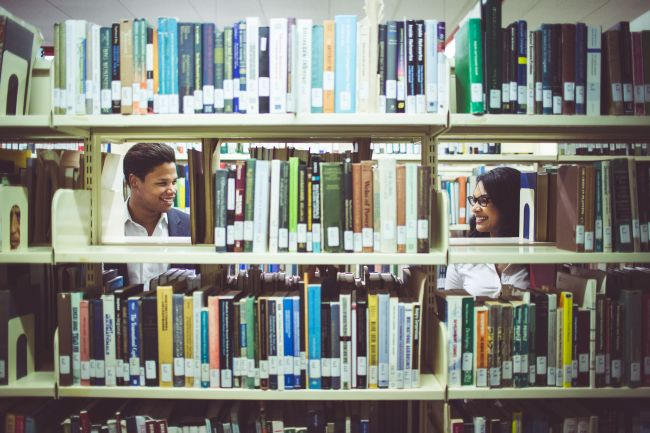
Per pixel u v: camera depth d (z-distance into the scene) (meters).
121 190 1.68
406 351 1.27
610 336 1.26
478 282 2.19
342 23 1.23
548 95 1.24
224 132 1.52
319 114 1.22
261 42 1.22
